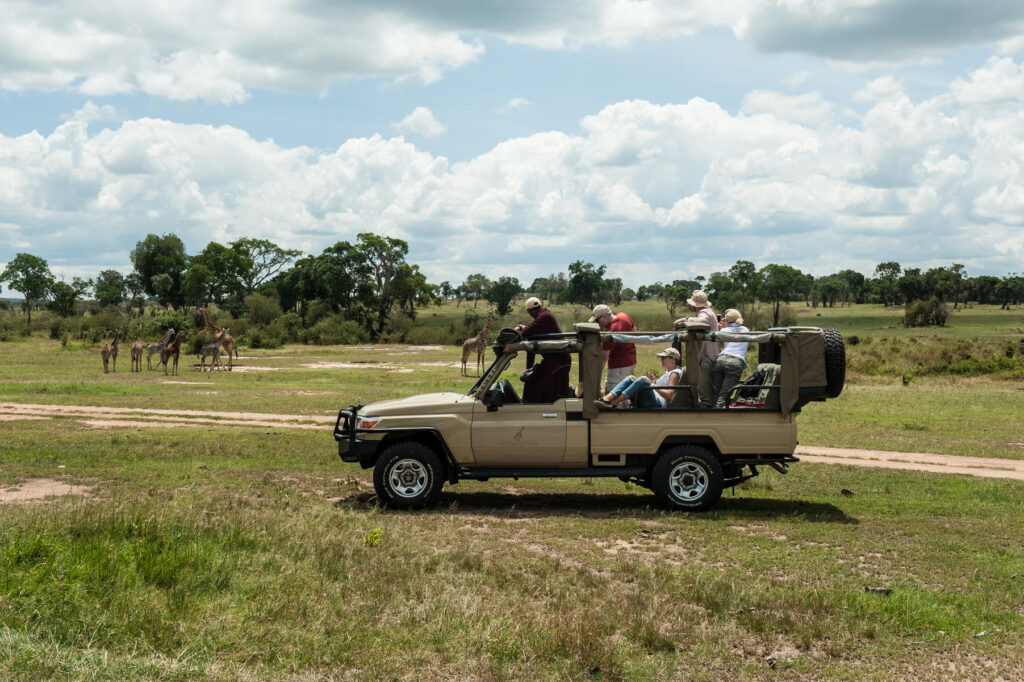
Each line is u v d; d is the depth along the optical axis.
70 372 35.84
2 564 5.47
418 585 5.88
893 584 6.61
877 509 9.68
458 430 9.28
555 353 9.45
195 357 51.50
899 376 37.00
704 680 4.72
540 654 4.86
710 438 9.31
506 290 164.12
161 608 5.06
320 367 42.16
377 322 103.75
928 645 5.32
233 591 5.59
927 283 193.25
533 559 7.05
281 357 53.50
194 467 11.84
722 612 5.75
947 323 126.81
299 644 4.73
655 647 5.11
